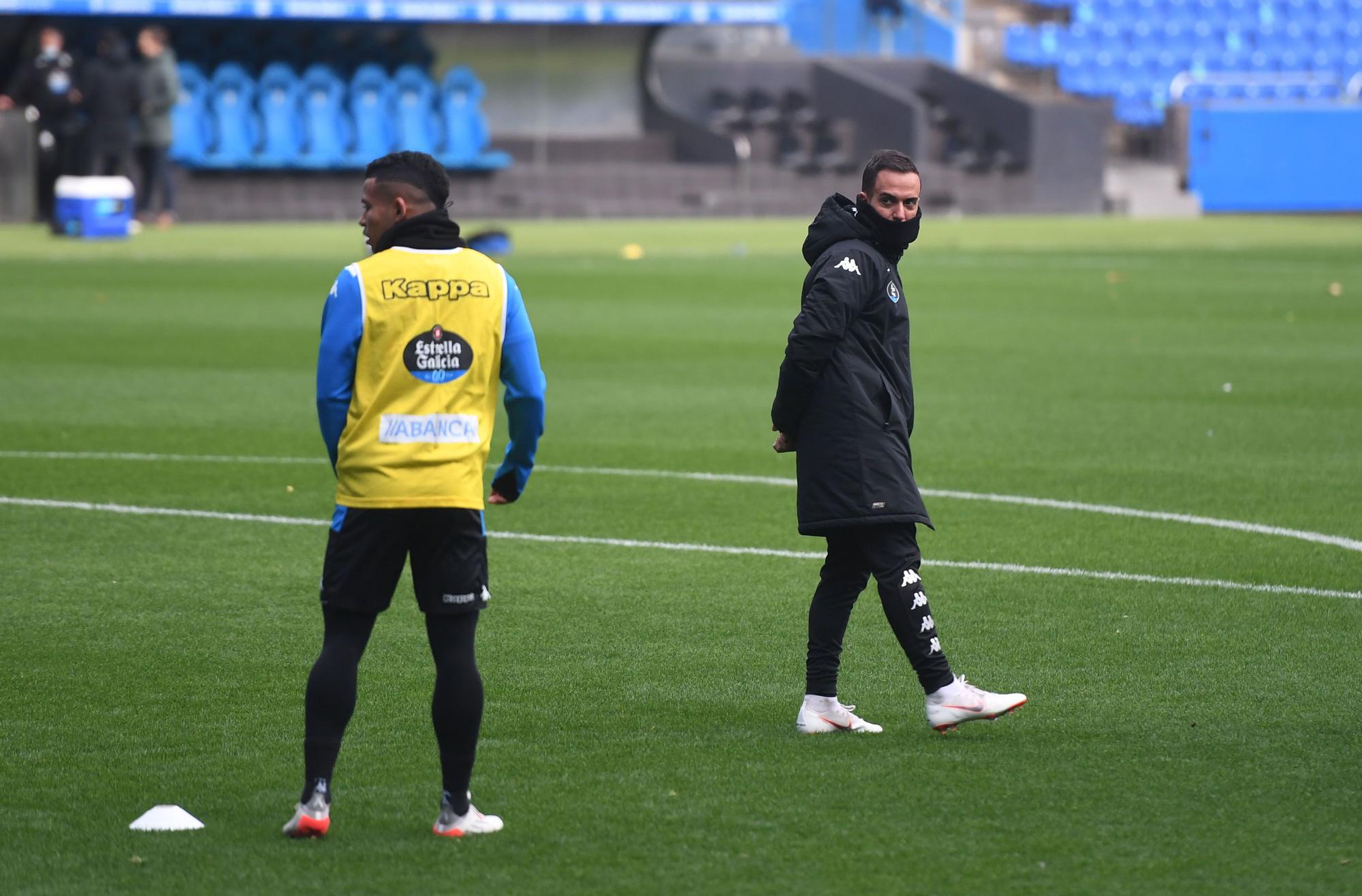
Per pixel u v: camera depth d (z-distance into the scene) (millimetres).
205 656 22688
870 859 15594
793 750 18797
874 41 150625
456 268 16031
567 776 17891
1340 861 15531
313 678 16031
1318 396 47625
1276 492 34125
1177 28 155250
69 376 49750
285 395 46750
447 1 125125
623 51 137625
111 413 43406
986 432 41500
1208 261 95812
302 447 38906
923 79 143000
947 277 85250
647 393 47625
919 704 20703
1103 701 20672
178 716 20078
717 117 138125
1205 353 57031
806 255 19453
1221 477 35781
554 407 45000
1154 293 78000
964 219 134125
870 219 19062
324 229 110375
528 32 135500
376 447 15797
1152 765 18250
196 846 15969
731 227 120062
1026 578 27000
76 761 18453
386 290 15844
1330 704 20484
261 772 18125
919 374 52031
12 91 122688
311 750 16016
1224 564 27969
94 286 74438
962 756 18562
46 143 109250
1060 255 99562
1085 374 52031
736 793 17344
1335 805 16969
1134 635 23688
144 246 94062
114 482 34688
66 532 30141
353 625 16188
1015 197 138250
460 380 15922
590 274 83500
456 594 15945
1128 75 153500
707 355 55531
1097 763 18297
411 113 125500
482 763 18312
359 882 15117
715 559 28375
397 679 21609
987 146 140250
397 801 17203
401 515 15773
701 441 39969
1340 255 100375
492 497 16844
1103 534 30250
